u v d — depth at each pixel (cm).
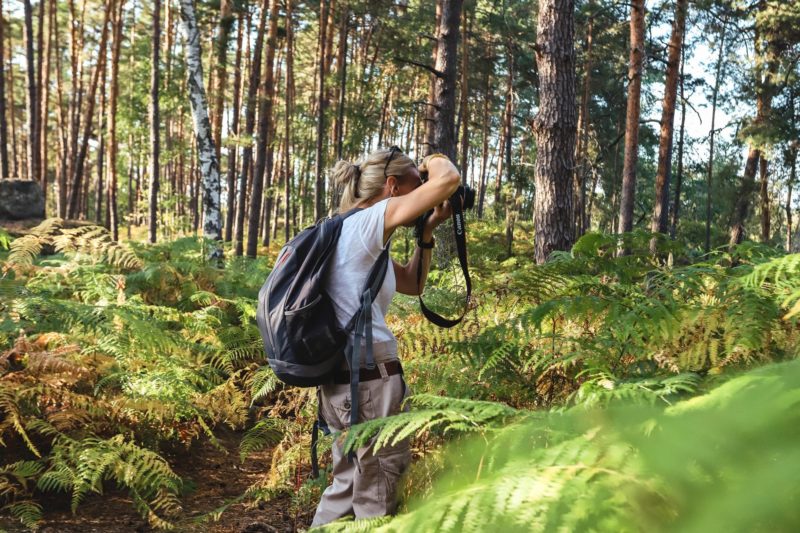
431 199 218
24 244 576
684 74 3033
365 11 2711
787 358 221
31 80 2211
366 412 224
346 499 237
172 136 4012
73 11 2850
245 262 805
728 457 99
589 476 111
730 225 2638
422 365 306
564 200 643
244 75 3303
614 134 3403
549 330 320
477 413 186
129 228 3192
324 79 2655
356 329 214
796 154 2362
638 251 344
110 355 414
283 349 216
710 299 285
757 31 2341
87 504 335
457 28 1098
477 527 110
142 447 378
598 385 204
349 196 242
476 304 340
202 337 518
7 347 397
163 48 2950
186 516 328
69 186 3200
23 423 344
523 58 3178
